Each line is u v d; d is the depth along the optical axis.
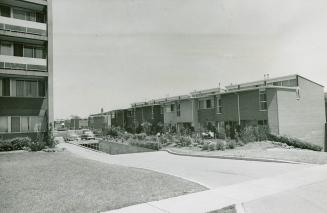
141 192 9.13
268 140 26.84
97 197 8.60
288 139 25.81
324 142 32.59
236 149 22.91
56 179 11.22
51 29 25.42
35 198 8.57
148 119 49.34
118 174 12.18
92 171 12.96
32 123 24.78
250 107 31.06
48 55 25.16
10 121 23.95
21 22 24.27
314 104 32.16
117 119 60.16
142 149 27.67
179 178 11.34
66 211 7.39
